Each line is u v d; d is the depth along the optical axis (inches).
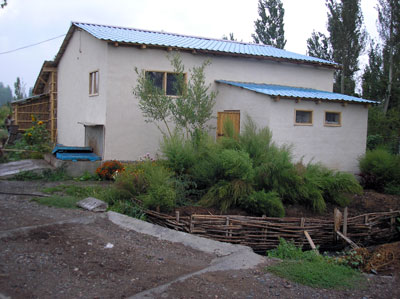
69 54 643.5
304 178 358.9
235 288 177.2
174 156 383.6
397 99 943.0
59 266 189.2
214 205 336.2
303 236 304.7
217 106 531.8
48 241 221.6
